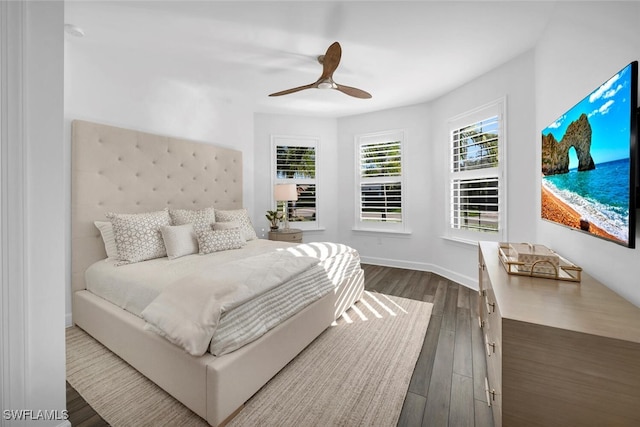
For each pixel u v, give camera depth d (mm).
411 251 4363
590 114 1432
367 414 1423
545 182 2090
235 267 1811
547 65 2219
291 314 1819
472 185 3396
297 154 4770
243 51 2576
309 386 1626
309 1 1922
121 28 2193
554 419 973
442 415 1422
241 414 1412
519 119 2725
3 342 980
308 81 3256
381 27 2236
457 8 2020
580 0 1705
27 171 1021
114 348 1893
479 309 2420
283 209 4715
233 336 1417
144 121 2865
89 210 2432
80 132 2369
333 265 2523
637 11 1229
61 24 1119
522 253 1554
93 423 1361
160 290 1710
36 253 1055
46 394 1081
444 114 3795
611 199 1262
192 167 3271
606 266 1421
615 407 904
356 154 4754
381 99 3971
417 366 1832
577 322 992
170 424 1354
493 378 1362
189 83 3230
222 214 3268
